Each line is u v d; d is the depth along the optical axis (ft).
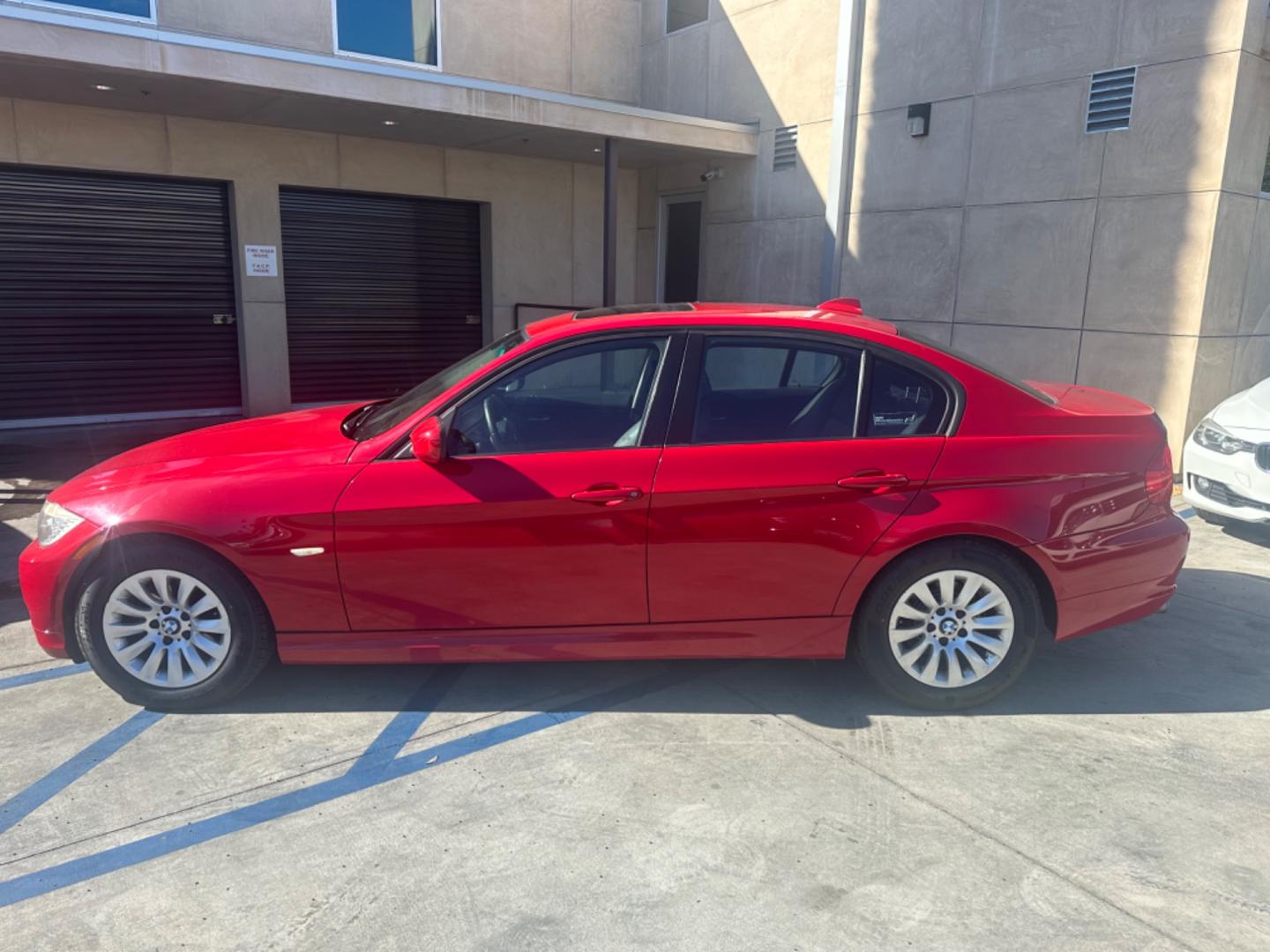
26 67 23.86
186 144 31.60
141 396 33.63
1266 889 8.55
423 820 9.66
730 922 8.11
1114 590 12.07
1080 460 11.78
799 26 34.58
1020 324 28.71
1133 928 8.01
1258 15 23.06
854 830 9.46
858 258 33.60
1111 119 25.80
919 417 11.79
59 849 9.14
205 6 31.37
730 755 11.01
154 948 7.79
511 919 8.16
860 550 11.51
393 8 35.37
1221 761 10.91
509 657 11.82
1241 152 24.09
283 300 34.78
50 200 30.68
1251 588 17.22
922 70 30.58
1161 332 25.40
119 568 11.43
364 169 35.27
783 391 11.82
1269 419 19.19
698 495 11.35
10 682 12.96
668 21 41.29
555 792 10.20
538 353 11.80
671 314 12.19
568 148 36.58
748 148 36.96
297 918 8.16
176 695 11.87
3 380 31.07
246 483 11.37
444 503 11.27
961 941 7.85
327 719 11.89
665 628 11.85
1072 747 11.24
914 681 12.01
